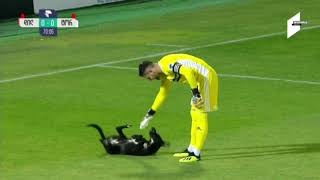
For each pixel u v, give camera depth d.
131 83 45.78
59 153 29.78
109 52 59.25
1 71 52.09
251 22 73.88
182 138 31.88
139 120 35.75
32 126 34.91
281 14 78.81
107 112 37.75
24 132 33.69
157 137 28.91
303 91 41.91
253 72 48.50
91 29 73.81
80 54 58.88
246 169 26.83
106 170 27.08
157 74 27.62
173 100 40.09
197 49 58.91
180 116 36.38
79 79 47.91
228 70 49.47
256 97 40.53
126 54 57.81
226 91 42.41
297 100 39.47
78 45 63.88
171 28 72.00
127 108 38.66
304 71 48.31
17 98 42.09
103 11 87.62
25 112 38.19
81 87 45.03
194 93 26.97
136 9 88.38
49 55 59.06
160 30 71.06
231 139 31.50
